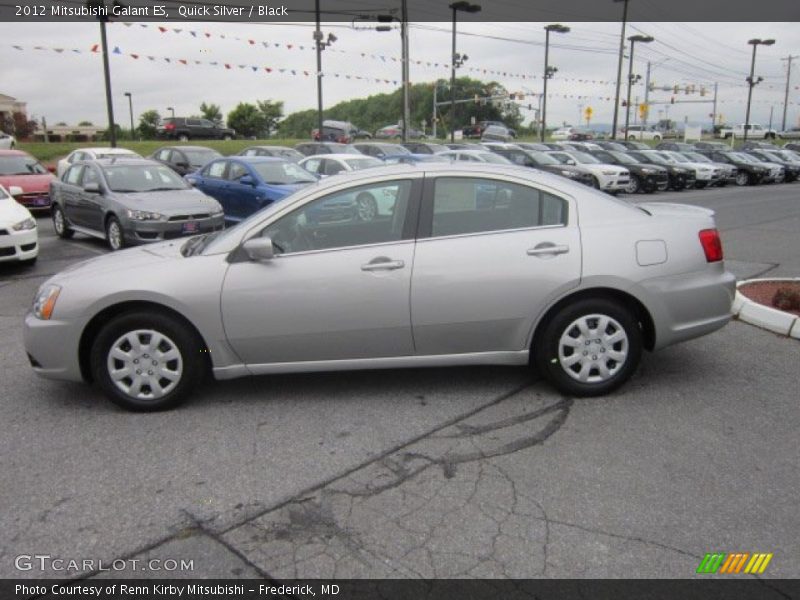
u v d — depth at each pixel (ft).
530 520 10.30
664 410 14.19
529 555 9.46
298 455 12.53
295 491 11.27
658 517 10.31
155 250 16.03
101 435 13.52
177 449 12.84
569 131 256.73
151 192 36.50
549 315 14.57
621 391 15.23
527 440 12.94
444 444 12.86
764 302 21.31
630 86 169.07
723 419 13.71
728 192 83.41
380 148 82.74
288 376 16.58
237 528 10.25
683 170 84.74
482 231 14.46
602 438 12.96
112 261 15.39
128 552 9.72
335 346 14.39
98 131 222.89
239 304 14.07
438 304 14.16
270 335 14.25
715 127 271.90
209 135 143.13
